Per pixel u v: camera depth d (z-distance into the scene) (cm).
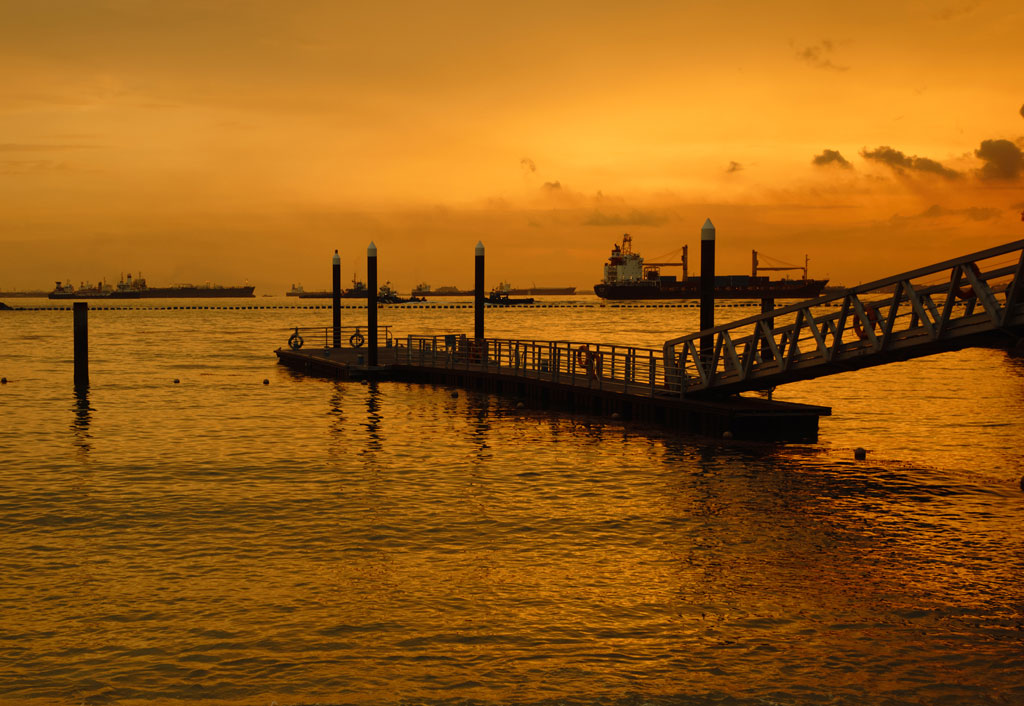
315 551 1561
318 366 4903
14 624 1221
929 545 1609
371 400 3788
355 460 2425
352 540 1630
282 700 1008
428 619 1242
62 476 2203
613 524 1747
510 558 1523
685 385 2920
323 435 2866
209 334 10431
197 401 3791
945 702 1005
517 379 3700
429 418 3244
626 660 1112
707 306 2936
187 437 2830
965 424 3153
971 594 1349
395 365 4484
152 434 2891
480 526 1727
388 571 1452
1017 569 1473
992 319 1972
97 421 3194
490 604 1301
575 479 2169
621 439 2736
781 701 1006
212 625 1220
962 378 4900
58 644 1156
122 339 9256
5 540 1627
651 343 9025
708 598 1327
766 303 2933
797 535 1673
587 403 3306
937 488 2081
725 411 2688
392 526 1727
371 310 4503
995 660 1116
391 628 1210
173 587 1370
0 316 17688
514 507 1883
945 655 1129
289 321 15462
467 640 1171
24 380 4772
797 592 1356
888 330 2231
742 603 1307
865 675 1072
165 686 1041
